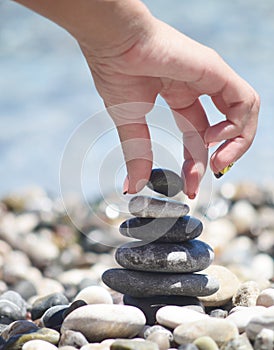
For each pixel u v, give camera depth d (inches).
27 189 302.8
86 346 89.6
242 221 272.4
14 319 123.9
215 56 97.2
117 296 122.1
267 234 267.9
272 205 293.3
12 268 199.6
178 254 102.8
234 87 98.3
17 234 249.1
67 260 230.7
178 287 103.3
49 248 237.3
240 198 292.7
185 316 97.0
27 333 98.7
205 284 104.7
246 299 115.7
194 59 94.9
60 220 274.7
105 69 96.5
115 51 92.3
